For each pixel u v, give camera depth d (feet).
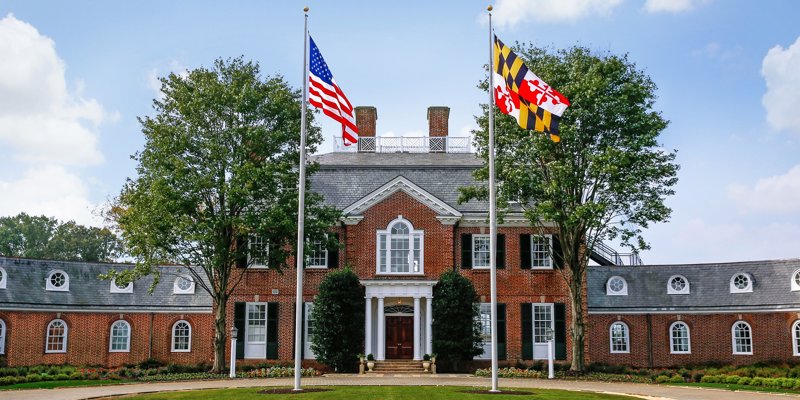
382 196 147.33
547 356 145.18
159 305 156.87
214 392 92.43
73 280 153.58
